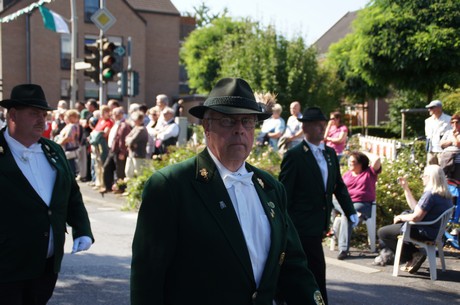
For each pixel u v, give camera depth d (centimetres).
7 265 333
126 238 773
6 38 3350
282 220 254
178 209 229
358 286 582
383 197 822
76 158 1350
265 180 259
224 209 233
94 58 1288
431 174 611
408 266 647
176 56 4028
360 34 1848
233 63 2633
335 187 500
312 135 481
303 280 258
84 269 617
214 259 227
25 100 346
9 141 352
